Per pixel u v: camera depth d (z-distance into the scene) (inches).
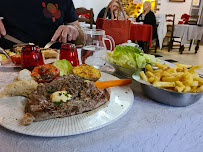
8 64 36.8
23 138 16.0
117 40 70.2
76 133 16.0
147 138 18.5
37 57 31.4
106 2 230.7
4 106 19.6
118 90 26.2
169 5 261.6
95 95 20.6
